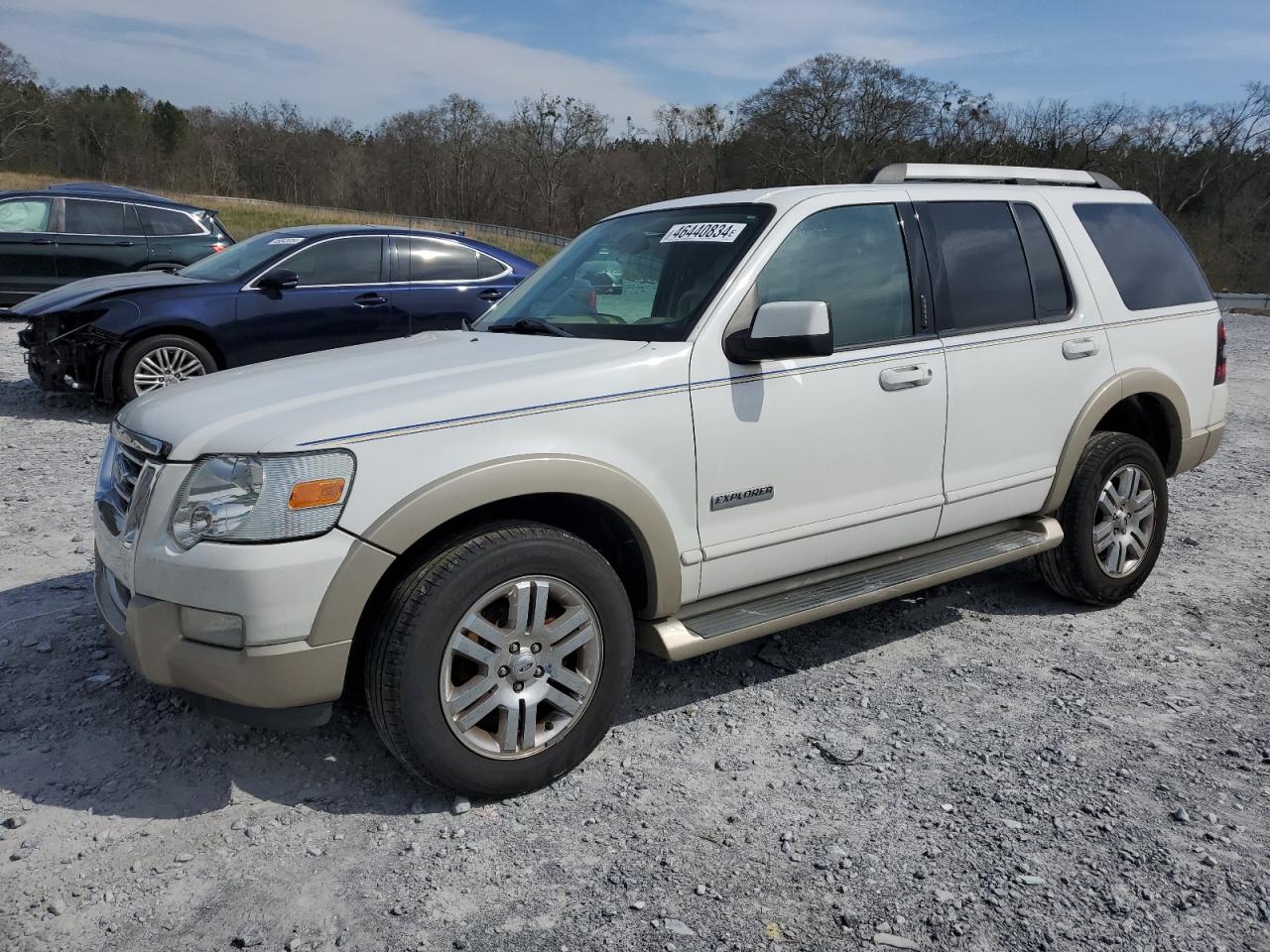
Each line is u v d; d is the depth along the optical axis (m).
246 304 8.20
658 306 3.56
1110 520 4.60
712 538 3.38
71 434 7.73
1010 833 2.87
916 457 3.87
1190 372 4.90
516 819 2.93
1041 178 4.70
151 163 77.38
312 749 3.30
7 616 4.29
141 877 2.63
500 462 2.90
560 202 72.81
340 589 2.71
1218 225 59.09
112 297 7.94
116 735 3.36
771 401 3.45
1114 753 3.35
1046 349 4.26
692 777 3.17
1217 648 4.27
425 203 76.00
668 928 2.45
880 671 4.00
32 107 75.31
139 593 2.81
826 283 3.67
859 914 2.51
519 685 2.97
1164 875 2.68
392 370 3.19
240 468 2.69
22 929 2.42
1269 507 6.64
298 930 2.43
